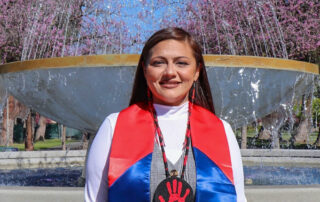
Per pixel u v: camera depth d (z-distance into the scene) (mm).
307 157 7273
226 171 1457
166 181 1383
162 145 1474
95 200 1468
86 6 11344
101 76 3377
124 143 1467
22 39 12352
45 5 11500
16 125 25938
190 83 1554
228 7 11734
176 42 1519
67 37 11633
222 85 3469
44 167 7062
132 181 1400
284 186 2621
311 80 4090
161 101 1579
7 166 6891
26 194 2482
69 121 4000
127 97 3451
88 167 1505
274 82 3639
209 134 1520
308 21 13500
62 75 3441
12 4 12586
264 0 12172
